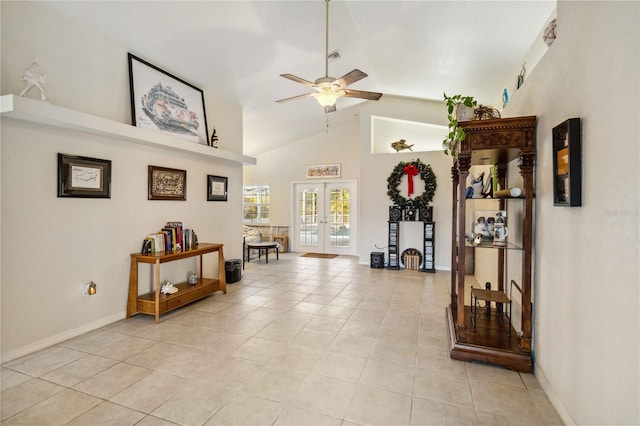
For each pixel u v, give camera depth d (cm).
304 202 841
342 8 317
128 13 284
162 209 380
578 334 162
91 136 299
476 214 313
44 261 264
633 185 119
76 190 285
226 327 311
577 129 160
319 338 286
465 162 248
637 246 116
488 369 233
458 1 263
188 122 412
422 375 224
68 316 282
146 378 218
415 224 609
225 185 495
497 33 295
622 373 125
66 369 229
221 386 209
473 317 307
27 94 251
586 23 155
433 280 512
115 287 325
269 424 173
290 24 336
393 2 288
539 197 223
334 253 810
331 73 462
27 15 251
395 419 177
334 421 175
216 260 481
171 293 358
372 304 386
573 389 166
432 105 596
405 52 382
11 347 243
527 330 230
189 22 309
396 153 618
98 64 304
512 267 296
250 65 407
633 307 118
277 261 695
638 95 116
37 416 177
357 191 785
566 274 177
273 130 705
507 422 175
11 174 241
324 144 815
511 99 314
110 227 319
